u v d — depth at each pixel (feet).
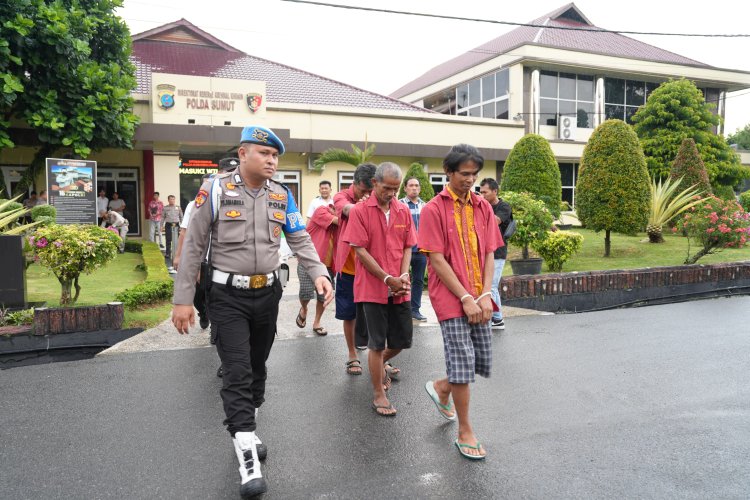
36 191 52.49
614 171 41.65
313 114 58.70
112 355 18.49
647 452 11.41
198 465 10.85
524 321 24.34
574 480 10.23
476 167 11.39
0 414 13.38
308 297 21.75
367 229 13.94
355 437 12.19
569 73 78.43
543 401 14.37
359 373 16.80
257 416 13.37
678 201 48.42
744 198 75.05
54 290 29.71
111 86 44.50
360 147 60.49
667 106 68.18
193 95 51.80
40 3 41.32
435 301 11.61
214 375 16.44
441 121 64.95
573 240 34.27
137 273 36.99
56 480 10.23
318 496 9.69
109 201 56.29
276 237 10.78
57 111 43.50
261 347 11.15
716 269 33.37
